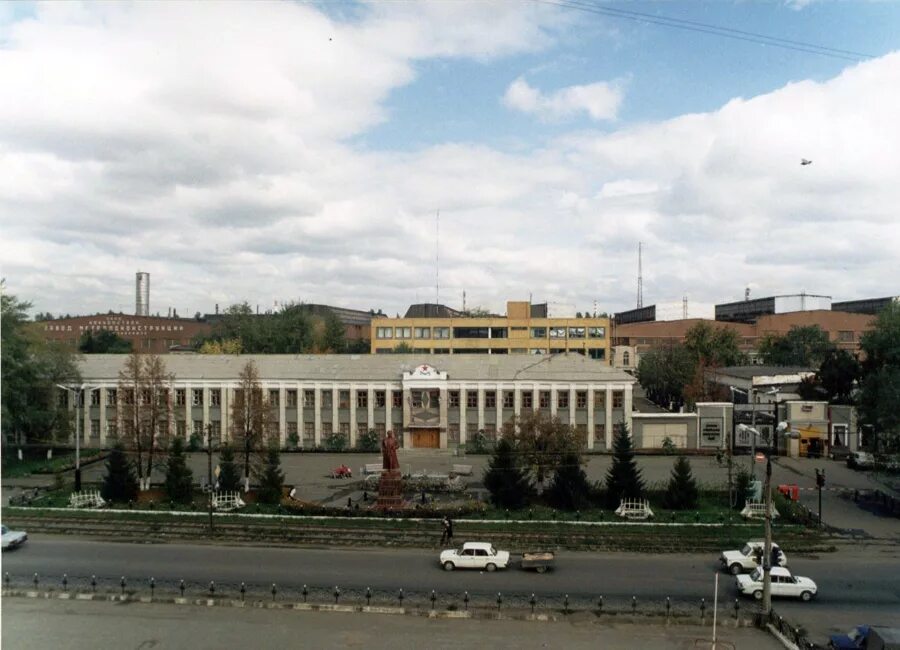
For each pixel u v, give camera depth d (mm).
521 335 150875
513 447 63562
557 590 42875
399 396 93188
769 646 35094
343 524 56250
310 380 93625
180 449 64312
